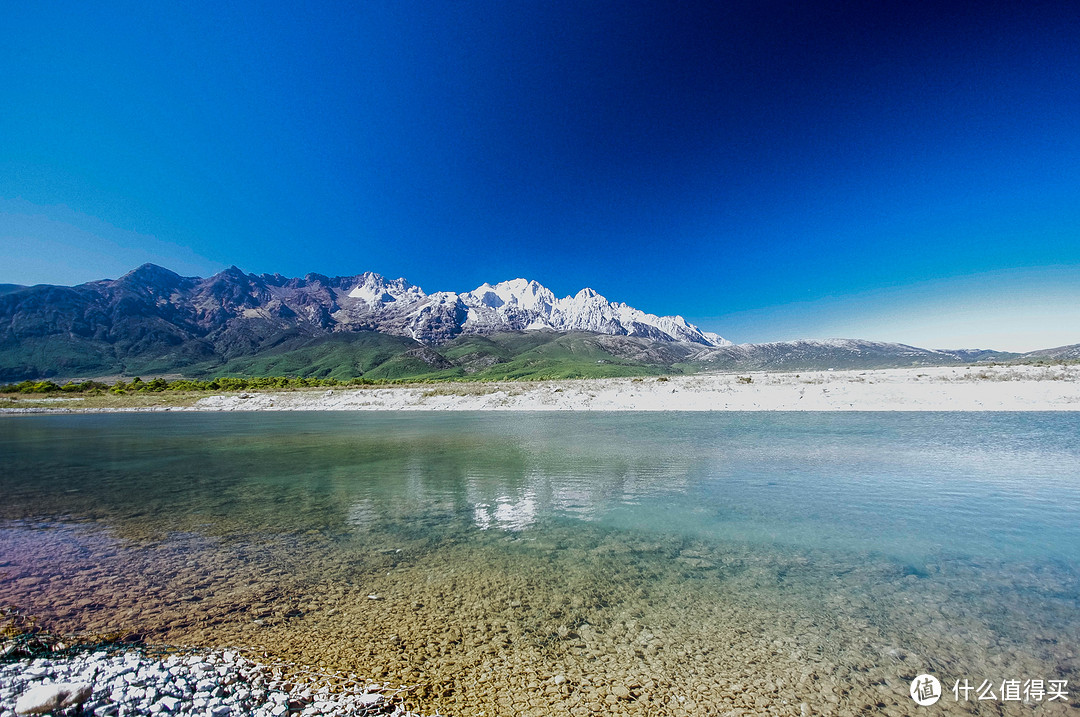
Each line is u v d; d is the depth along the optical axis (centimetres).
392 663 768
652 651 801
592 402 6512
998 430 3359
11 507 1814
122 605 985
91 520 1630
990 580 1074
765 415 4881
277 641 838
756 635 851
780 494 1866
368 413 6681
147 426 5325
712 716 643
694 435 3550
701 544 1333
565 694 690
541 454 2905
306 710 648
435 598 1007
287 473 2450
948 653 791
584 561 1215
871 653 792
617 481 2139
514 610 948
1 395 10038
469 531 1479
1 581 1116
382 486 2128
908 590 1029
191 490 2089
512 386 7844
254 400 8481
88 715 617
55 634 867
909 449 2725
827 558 1218
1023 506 1647
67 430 4950
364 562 1221
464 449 3173
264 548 1335
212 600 1006
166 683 702
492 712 652
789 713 648
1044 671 738
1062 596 991
